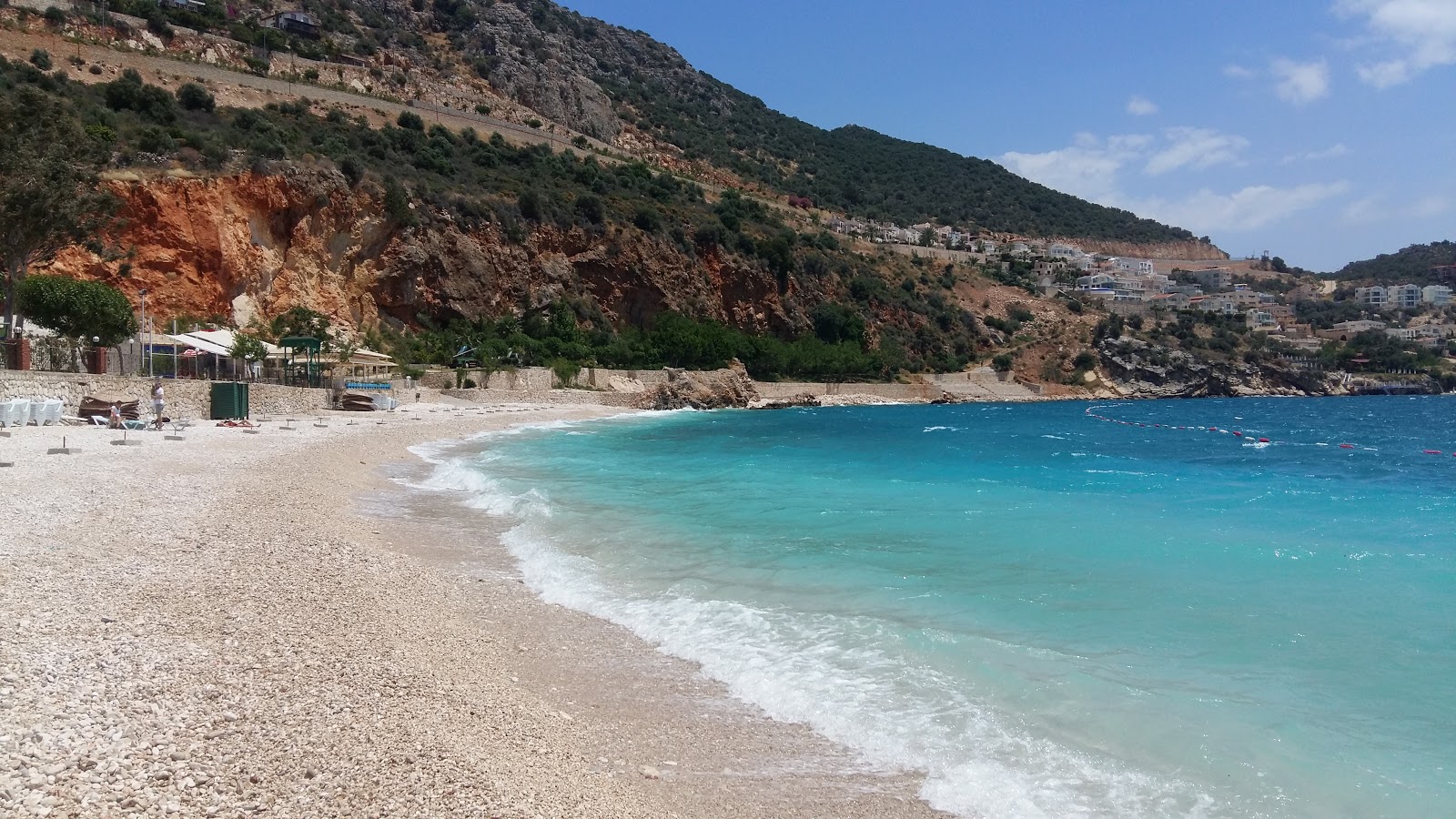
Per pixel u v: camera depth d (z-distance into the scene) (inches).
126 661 319.0
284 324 2401.6
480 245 3312.0
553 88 6112.2
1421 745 309.9
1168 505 885.2
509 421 2181.3
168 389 1412.4
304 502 726.5
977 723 331.3
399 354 2805.1
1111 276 7293.3
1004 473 1215.6
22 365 1227.2
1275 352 5698.8
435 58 5787.4
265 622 388.8
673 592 518.6
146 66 3316.9
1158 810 268.1
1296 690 361.7
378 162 3270.2
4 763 227.3
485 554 625.3
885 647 416.8
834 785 287.6
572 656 410.9
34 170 1391.5
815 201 7583.7
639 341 3710.6
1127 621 458.9
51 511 586.2
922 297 5423.2
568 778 274.8
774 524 754.2
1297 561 604.4
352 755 259.6
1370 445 1868.8
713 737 324.8
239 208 2474.2
